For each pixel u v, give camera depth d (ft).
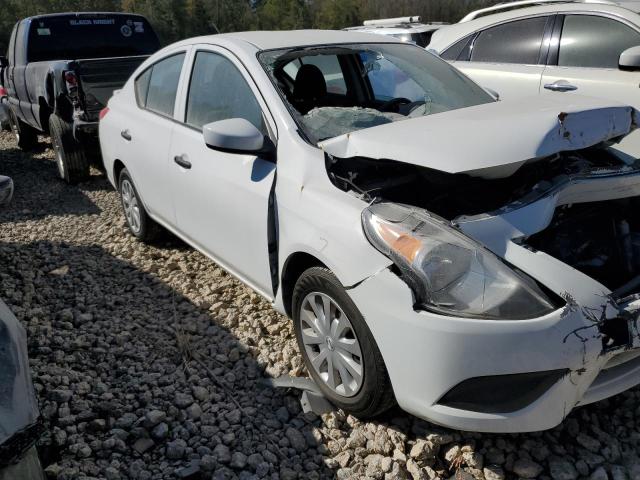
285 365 10.14
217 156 11.03
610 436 8.34
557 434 8.42
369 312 7.69
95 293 13.21
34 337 11.21
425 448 7.97
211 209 11.33
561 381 6.95
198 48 12.53
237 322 11.71
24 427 5.83
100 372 10.19
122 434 8.61
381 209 8.05
